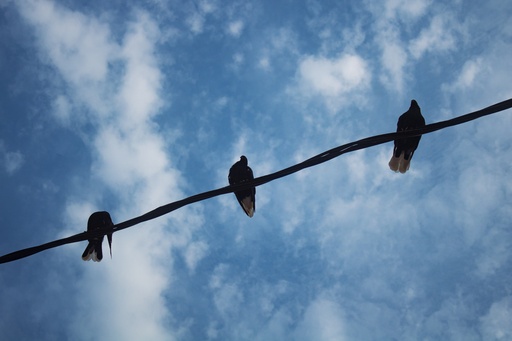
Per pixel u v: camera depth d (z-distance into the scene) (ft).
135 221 20.71
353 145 20.33
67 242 20.39
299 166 20.29
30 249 20.06
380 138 20.34
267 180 20.47
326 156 20.31
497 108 19.69
